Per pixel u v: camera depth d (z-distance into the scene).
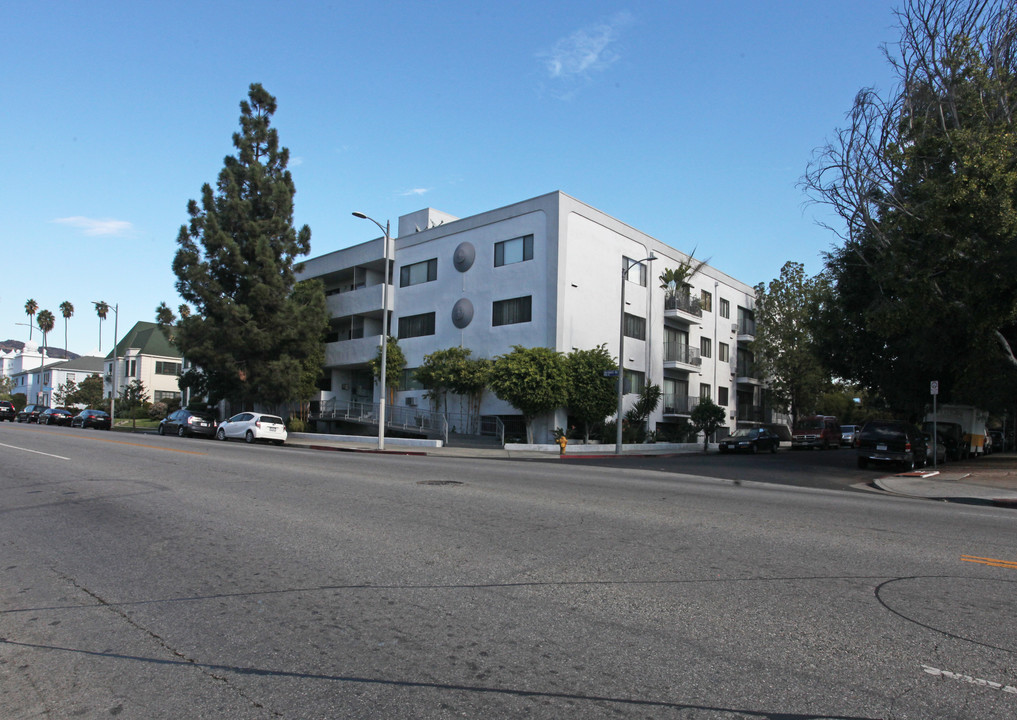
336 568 6.29
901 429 22.58
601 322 34.50
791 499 12.10
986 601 5.45
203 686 3.87
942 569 6.50
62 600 5.44
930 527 9.07
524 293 32.94
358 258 42.47
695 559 6.70
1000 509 12.89
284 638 4.57
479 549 7.02
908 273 20.97
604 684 3.86
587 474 16.48
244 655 4.30
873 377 29.28
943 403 30.06
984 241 18.50
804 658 4.23
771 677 3.95
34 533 7.90
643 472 18.61
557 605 5.23
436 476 14.02
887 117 22.91
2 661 4.26
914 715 3.52
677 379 41.72
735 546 7.33
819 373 48.50
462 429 34.56
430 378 34.12
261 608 5.19
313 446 30.38
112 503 9.87
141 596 5.52
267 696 3.73
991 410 26.59
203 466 15.00
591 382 31.05
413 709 3.56
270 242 38.03
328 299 43.69
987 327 20.84
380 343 38.19
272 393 37.47
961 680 3.94
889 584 5.91
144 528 8.11
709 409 37.06
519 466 19.03
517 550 6.99
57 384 85.75
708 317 46.47
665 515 9.35
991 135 18.75
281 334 37.28
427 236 38.25
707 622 4.87
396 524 8.33
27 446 20.70
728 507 10.41
